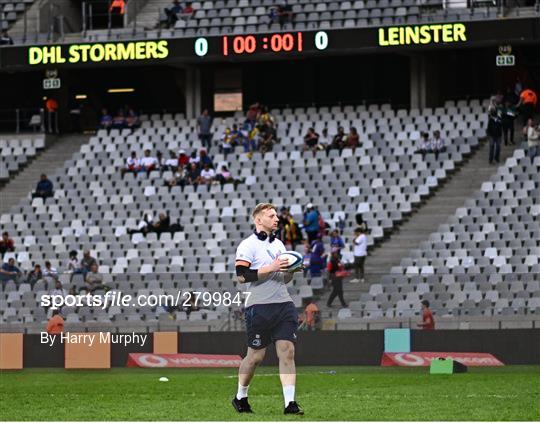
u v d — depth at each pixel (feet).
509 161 291.17
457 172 296.92
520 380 159.12
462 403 113.19
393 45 310.24
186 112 346.74
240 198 299.17
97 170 323.57
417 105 326.85
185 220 294.87
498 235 263.70
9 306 255.91
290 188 299.58
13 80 370.53
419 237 273.95
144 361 214.28
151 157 320.09
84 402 122.42
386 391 135.44
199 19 350.02
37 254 290.15
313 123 324.60
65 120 361.51
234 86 357.00
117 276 257.75
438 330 208.13
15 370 209.36
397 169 297.74
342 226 278.67
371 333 210.18
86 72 367.86
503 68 333.83
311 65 353.10
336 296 239.30
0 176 333.42
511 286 240.73
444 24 306.35
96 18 375.86
